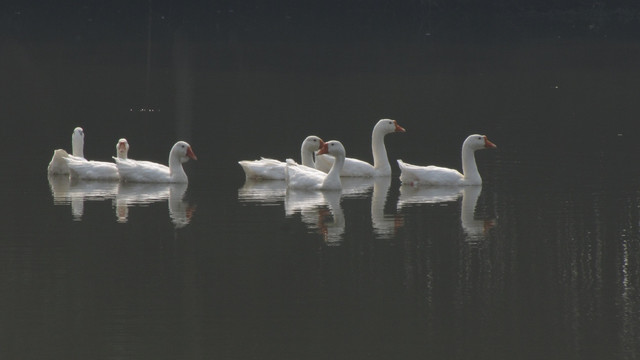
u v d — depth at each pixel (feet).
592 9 281.33
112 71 172.96
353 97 145.69
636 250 63.00
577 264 60.18
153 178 86.33
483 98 145.07
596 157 98.17
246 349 47.44
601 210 74.38
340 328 49.88
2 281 56.80
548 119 125.39
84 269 59.16
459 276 58.03
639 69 176.76
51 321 50.72
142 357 46.57
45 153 101.45
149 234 67.31
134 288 55.67
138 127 119.65
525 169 92.94
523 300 53.98
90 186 84.94
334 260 61.16
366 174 91.35
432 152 104.78
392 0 280.92
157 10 273.33
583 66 182.09
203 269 59.21
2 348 47.42
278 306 52.85
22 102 138.00
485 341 48.26
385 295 54.70
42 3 273.13
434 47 211.82
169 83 159.84
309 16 272.51
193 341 48.29
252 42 217.97
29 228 68.95
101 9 272.51
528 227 69.41
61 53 195.31
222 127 119.96
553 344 47.88
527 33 239.71
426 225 70.33
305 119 125.70
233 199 79.30
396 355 46.83
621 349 47.34
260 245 64.59
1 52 195.31
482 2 280.51
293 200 79.20
